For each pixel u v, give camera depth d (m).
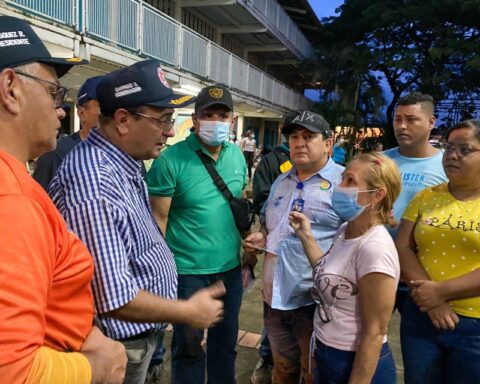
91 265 1.09
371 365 1.62
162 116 1.53
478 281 1.82
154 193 2.44
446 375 1.99
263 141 23.28
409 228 2.14
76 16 6.47
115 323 1.47
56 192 1.37
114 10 7.51
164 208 2.44
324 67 22.50
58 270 0.98
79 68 7.44
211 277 2.50
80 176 1.34
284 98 20.41
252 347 3.30
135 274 1.47
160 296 1.52
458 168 1.92
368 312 1.63
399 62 19.55
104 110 1.50
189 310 1.43
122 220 1.36
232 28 16.84
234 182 2.61
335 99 21.69
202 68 11.47
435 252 1.98
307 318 2.29
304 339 2.30
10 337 0.78
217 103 2.39
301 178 2.39
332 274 1.76
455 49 18.50
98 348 1.10
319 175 2.30
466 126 1.92
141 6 8.33
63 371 0.91
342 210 1.74
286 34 19.88
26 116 1.04
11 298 0.79
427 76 19.97
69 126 8.63
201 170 2.45
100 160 1.42
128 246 1.40
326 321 1.79
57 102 1.14
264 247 2.52
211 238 2.46
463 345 1.89
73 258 1.03
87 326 1.10
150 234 1.54
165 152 2.48
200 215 2.45
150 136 1.52
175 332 2.42
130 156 1.54
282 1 21.61
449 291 1.87
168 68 9.68
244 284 2.76
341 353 1.73
